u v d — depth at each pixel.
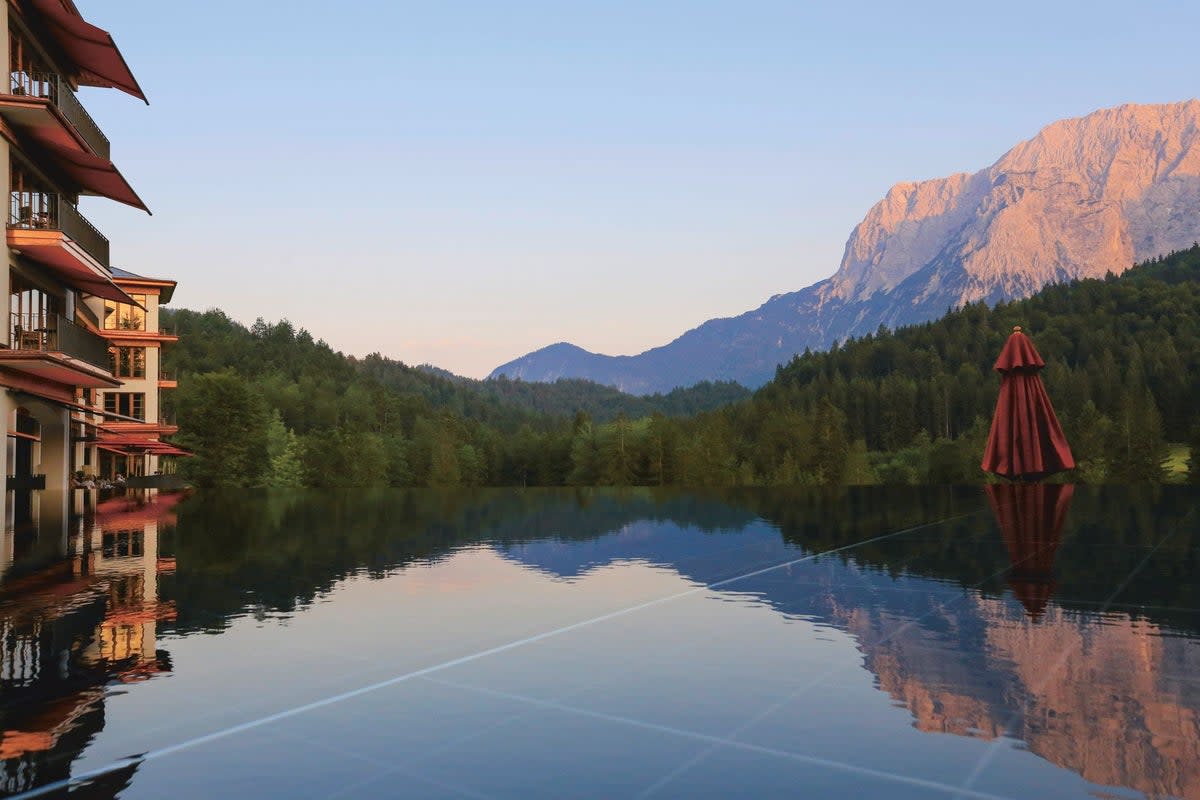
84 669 4.52
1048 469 25.39
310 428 137.62
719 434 108.00
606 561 9.30
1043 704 3.79
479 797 2.84
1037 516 14.63
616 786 2.93
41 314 23.89
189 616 6.02
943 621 5.70
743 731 3.49
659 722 3.62
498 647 5.03
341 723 3.63
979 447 108.00
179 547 10.98
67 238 21.05
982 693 3.97
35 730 3.53
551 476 123.81
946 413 179.25
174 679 4.32
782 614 6.04
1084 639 5.09
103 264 25.38
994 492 24.20
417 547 10.95
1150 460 97.31
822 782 2.94
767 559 9.30
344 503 24.69
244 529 14.05
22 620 5.88
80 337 23.69
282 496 31.06
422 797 2.84
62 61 24.69
